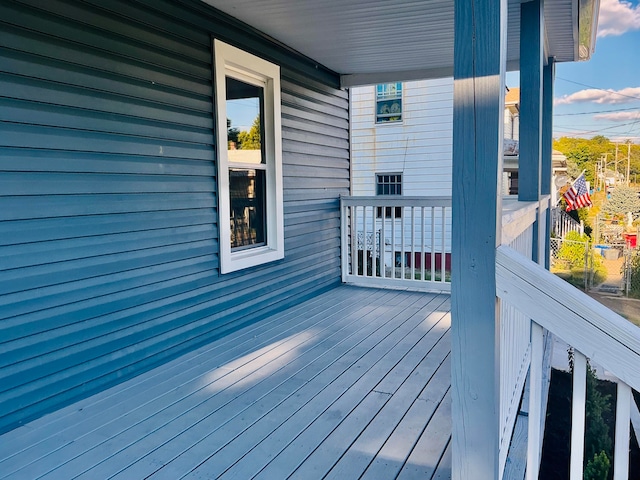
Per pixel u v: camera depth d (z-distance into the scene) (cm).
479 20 130
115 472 190
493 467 137
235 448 207
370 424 228
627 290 1376
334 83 540
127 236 279
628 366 118
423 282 518
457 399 140
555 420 473
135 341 288
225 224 359
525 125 348
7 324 220
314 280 505
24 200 223
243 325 390
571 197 1659
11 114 215
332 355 323
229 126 381
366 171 1065
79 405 250
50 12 231
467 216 136
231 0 327
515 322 222
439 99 984
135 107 280
